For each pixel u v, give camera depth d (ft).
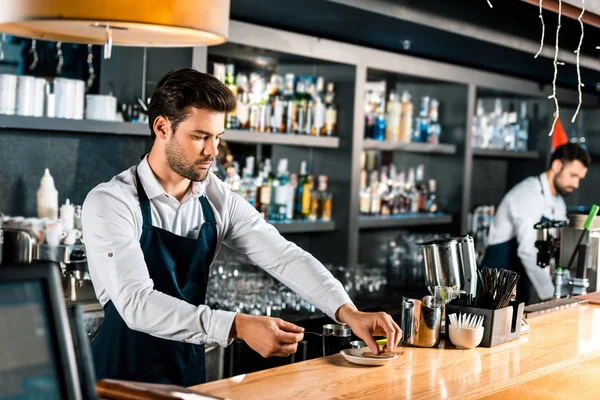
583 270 13.70
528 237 16.39
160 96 7.80
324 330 8.57
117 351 8.08
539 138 23.36
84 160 13.82
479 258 21.11
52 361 4.20
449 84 20.22
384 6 13.24
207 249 8.63
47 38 7.84
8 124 11.82
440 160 20.51
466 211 20.35
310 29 15.53
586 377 9.06
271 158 17.13
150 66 13.80
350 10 13.24
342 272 16.52
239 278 15.05
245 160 16.53
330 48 15.89
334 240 17.19
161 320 7.22
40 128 12.13
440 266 9.50
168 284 8.25
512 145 22.70
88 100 13.17
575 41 16.79
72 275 12.08
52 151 13.44
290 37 14.97
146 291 7.37
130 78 13.87
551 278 16.15
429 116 20.06
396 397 6.76
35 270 4.22
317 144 16.37
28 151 13.17
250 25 14.12
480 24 14.94
